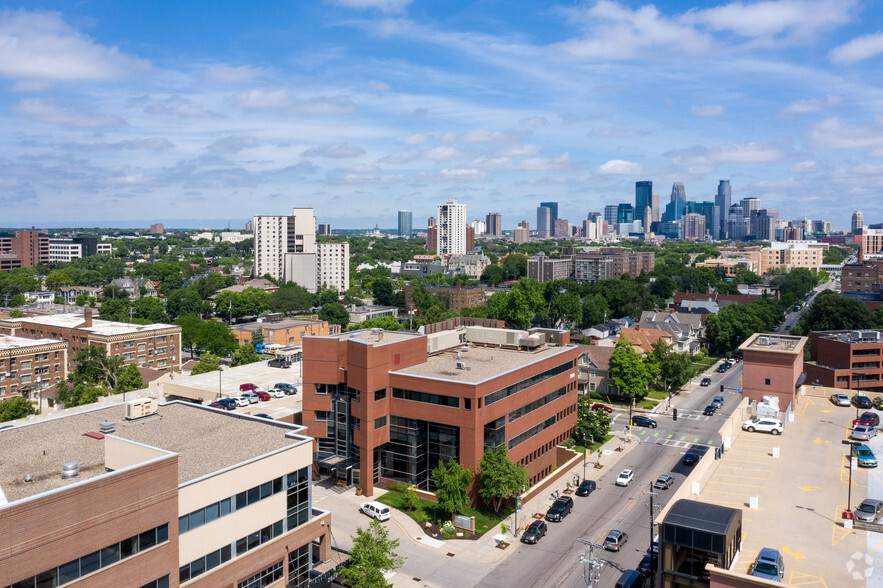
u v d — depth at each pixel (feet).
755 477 172.55
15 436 184.55
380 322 640.17
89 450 171.94
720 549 119.75
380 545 183.73
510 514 247.29
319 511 190.49
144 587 135.23
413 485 255.29
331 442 272.10
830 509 151.74
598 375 440.86
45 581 117.80
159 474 137.49
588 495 267.80
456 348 324.80
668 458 314.76
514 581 198.59
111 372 402.31
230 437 186.29
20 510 113.50
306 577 181.27
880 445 199.82
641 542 224.53
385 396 260.01
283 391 374.43
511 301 602.03
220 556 155.74
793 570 122.93
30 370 428.56
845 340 408.87
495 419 252.83
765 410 223.51
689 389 463.83
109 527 127.85
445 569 205.16
